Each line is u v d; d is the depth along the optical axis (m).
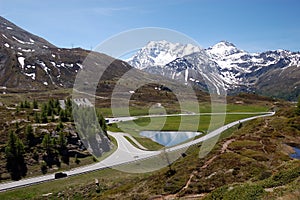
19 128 82.12
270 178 27.62
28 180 64.69
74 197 51.50
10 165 69.00
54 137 79.12
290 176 26.72
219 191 27.19
